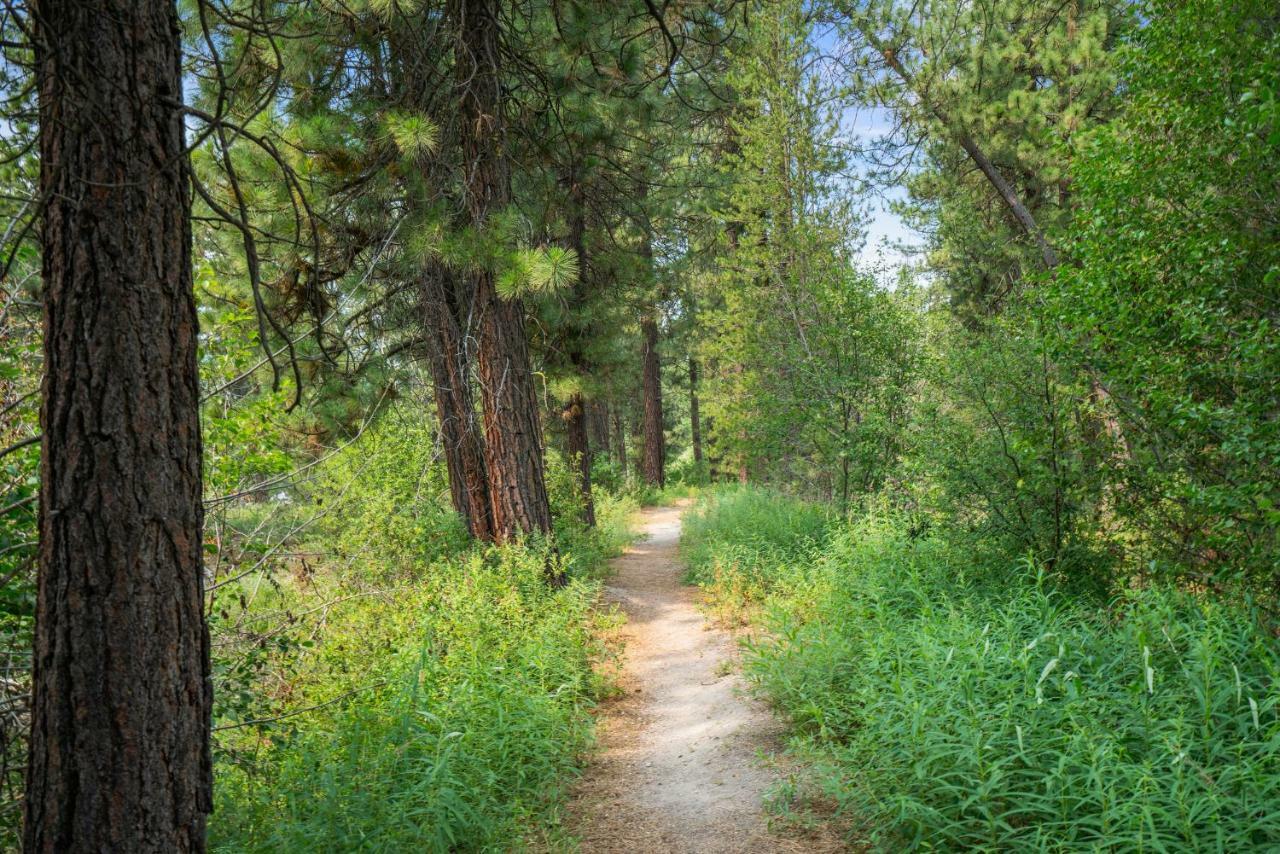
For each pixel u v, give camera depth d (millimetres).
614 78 9836
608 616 10320
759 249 15727
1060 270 6293
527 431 11242
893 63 13773
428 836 4445
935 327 13125
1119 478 6418
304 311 10430
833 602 7945
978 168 15305
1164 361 5664
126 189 2941
